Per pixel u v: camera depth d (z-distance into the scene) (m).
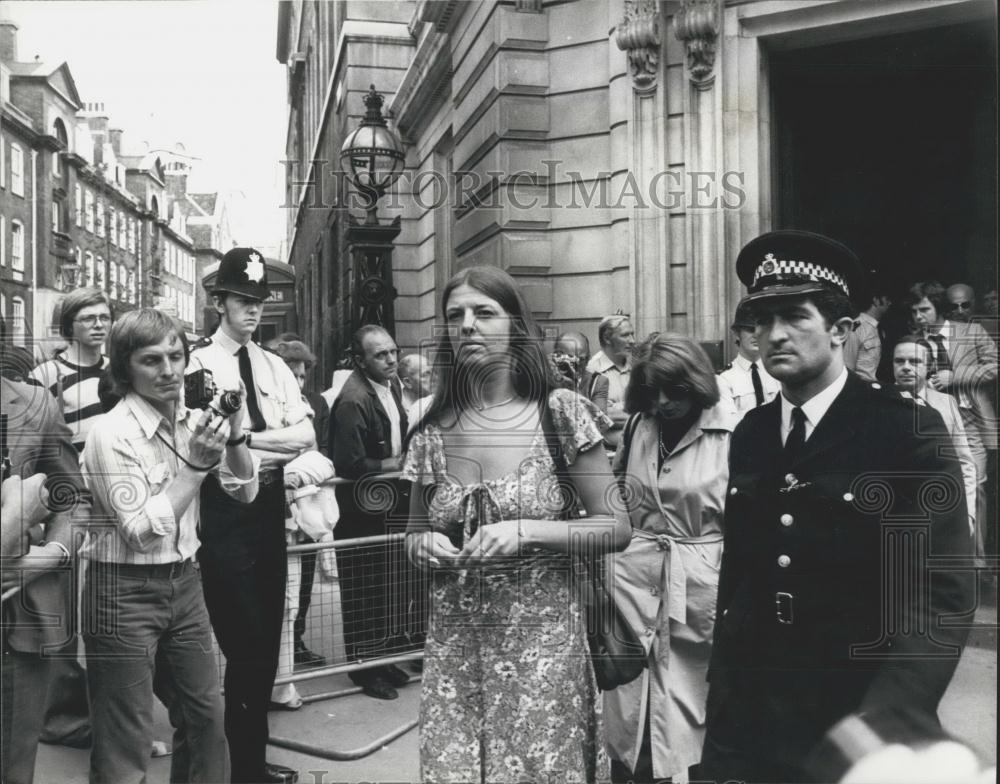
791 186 4.24
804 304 2.21
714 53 4.09
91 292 3.02
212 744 2.58
